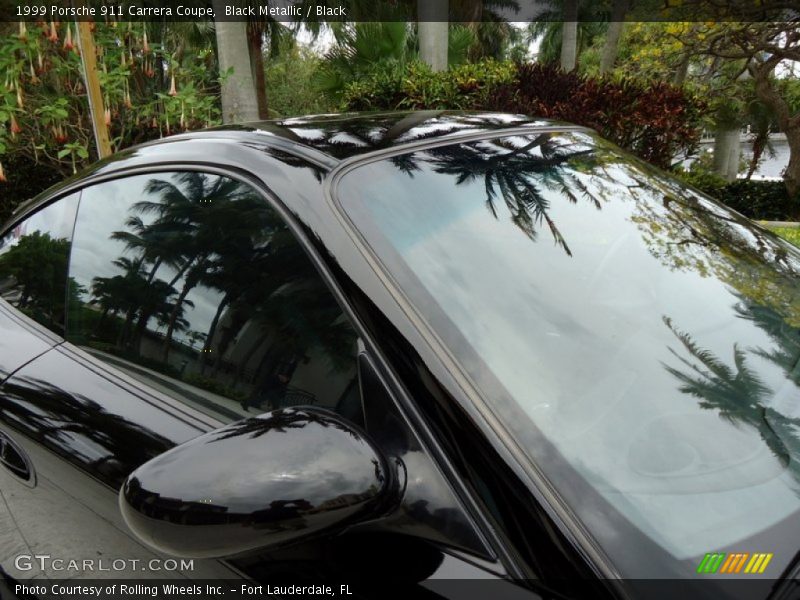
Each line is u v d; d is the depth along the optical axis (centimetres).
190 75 825
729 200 1698
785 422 126
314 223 138
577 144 197
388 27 1582
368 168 150
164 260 169
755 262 175
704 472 115
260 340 142
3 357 194
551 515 102
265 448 106
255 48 2008
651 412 123
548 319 134
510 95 879
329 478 102
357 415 122
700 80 1816
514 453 108
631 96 880
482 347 123
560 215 161
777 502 111
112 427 156
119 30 722
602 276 150
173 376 157
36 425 171
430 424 112
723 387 131
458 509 105
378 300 125
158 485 107
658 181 198
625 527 104
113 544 154
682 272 160
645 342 137
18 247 221
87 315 186
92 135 784
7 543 195
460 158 164
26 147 766
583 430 117
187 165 171
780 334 150
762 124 2316
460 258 138
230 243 154
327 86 1612
